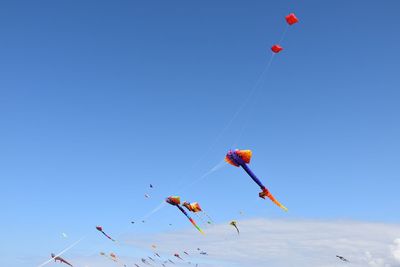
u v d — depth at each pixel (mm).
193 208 73688
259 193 53156
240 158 54156
